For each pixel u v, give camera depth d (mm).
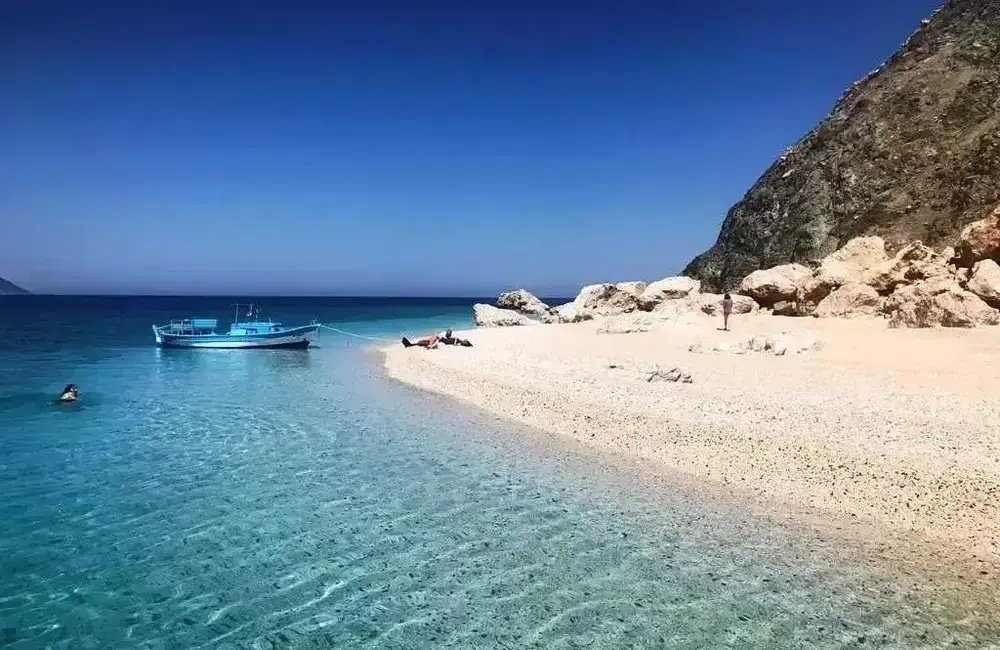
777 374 21141
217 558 9445
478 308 53844
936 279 29375
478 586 8578
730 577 8711
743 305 37094
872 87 49188
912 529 9938
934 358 22172
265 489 12422
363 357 34719
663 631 7461
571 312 48656
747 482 12195
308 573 8984
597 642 7262
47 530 10461
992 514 10055
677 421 15922
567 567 9070
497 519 10820
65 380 26250
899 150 42906
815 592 8281
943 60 45156
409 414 19109
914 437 13586
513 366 26078
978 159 38375
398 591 8469
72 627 7625
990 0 45875
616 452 14469
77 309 115312
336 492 12234
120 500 11844
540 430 16656
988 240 30188
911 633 7340
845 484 11625
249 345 38188
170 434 16828
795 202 47719
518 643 7273
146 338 46406
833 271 34812
